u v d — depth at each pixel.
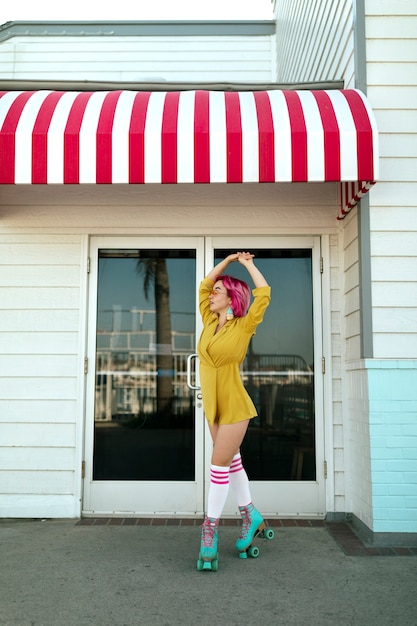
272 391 5.05
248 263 3.97
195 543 4.21
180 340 5.11
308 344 5.09
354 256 4.64
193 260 5.16
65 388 4.98
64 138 4.07
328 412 4.94
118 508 4.93
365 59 4.51
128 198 5.13
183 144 4.03
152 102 4.35
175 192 5.14
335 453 4.91
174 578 3.54
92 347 5.07
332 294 5.05
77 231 5.12
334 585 3.44
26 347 5.02
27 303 5.06
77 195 5.14
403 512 4.19
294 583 3.47
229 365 3.83
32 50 8.52
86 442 4.98
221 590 3.37
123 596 3.28
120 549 4.07
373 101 4.49
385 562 3.82
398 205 4.43
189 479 4.96
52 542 4.22
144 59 8.51
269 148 4.02
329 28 5.31
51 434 4.95
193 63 8.48
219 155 4.02
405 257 4.40
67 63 8.48
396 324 4.35
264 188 5.12
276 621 2.98
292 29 7.19
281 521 4.82
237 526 4.67
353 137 4.03
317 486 4.91
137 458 4.99
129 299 5.14
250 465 4.96
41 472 4.91
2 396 4.97
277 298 5.12
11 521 4.80
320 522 4.79
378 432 4.25
